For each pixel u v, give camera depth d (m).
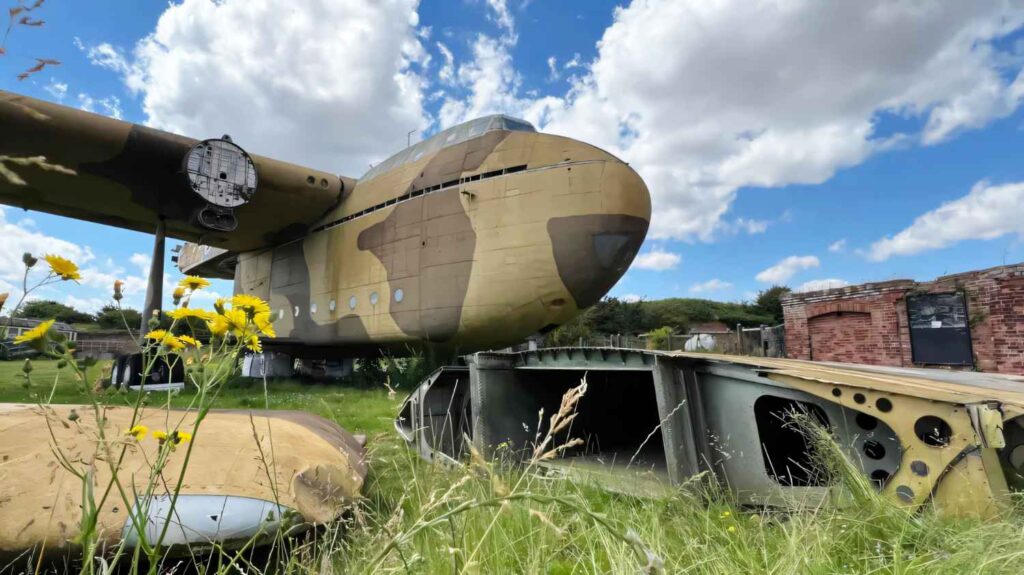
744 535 2.26
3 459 1.98
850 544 2.19
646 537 2.11
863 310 12.73
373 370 15.41
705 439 3.21
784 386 2.89
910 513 2.31
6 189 12.25
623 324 42.09
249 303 1.16
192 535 1.94
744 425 3.09
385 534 1.95
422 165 12.30
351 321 13.43
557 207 10.30
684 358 3.19
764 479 2.97
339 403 9.41
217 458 2.38
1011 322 10.35
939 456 2.34
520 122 12.01
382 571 1.41
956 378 3.93
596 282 10.34
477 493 2.28
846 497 2.57
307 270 15.30
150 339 1.18
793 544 2.03
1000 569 1.86
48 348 1.05
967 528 2.15
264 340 15.73
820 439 2.70
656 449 5.06
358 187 14.09
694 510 2.67
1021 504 2.25
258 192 13.31
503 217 10.71
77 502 1.91
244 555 2.17
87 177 11.98
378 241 12.84
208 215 12.18
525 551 2.00
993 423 2.24
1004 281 10.48
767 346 18.25
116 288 1.19
